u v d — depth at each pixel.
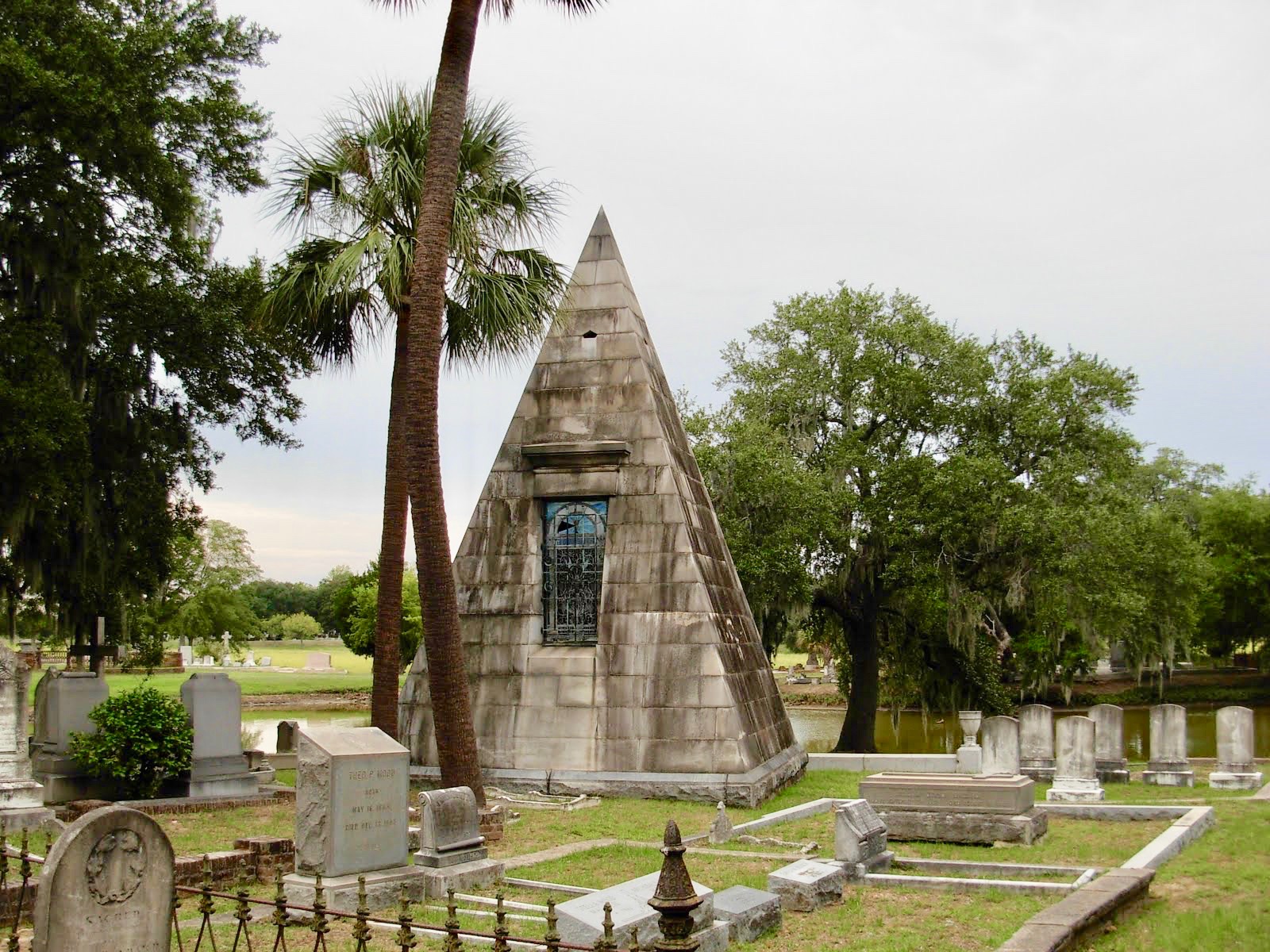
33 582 21.38
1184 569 31.48
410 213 16.48
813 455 29.69
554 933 5.77
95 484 21.58
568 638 17.89
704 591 17.20
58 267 19.44
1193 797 16.30
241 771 15.94
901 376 28.25
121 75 18.47
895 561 27.55
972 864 10.82
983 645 31.56
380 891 9.16
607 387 18.62
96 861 6.15
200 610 55.81
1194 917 8.59
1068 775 16.16
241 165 21.56
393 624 16.12
